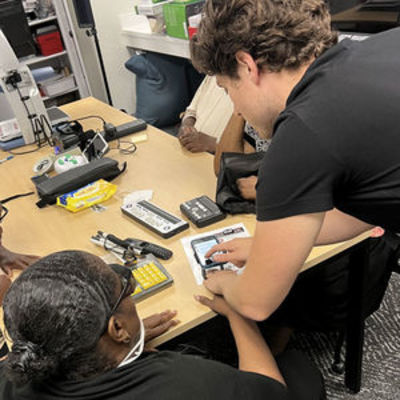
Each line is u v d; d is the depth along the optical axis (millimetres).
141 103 3889
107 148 2000
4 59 2037
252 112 848
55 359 668
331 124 676
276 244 748
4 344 1433
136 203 1550
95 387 693
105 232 1456
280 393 808
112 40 4156
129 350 803
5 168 2027
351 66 706
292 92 749
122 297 755
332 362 1798
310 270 1267
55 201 1662
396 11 2244
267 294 813
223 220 1429
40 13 3881
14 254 1387
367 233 1278
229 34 744
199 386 700
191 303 1120
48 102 4207
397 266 1593
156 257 1290
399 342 1842
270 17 715
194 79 3961
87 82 4188
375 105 671
